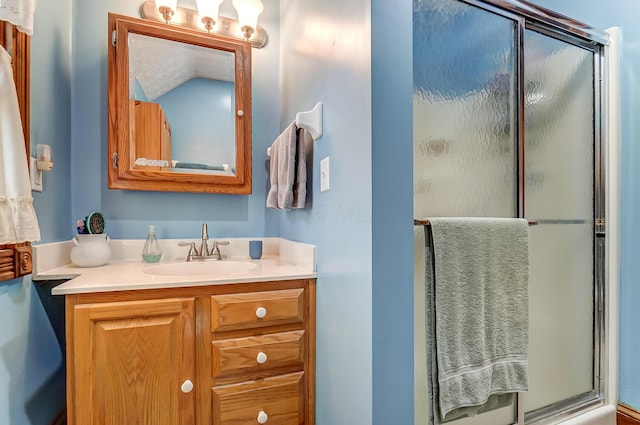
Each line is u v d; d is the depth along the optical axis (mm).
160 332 1048
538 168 1343
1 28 930
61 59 1335
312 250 1241
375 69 856
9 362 927
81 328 976
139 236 1528
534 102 1333
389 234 867
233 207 1691
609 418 1425
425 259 1033
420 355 1052
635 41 1446
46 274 1126
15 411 957
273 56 1774
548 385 1374
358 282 912
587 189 1469
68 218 1387
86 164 1453
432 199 1105
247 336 1161
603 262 1486
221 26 1679
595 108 1481
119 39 1432
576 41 1428
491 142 1212
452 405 1012
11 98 858
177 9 1603
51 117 1242
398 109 883
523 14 1249
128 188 1453
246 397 1149
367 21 870
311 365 1236
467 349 1050
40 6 1160
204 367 1105
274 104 1775
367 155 866
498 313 1110
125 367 1013
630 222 1462
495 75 1221
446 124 1131
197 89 1582
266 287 1183
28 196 883
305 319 1230
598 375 1482
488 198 1203
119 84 1432
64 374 1285
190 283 1088
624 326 1468
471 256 1062
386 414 853
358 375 908
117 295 1017
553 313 1391
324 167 1155
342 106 1013
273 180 1449
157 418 1040
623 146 1478
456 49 1149
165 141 1522
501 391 1119
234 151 1639
